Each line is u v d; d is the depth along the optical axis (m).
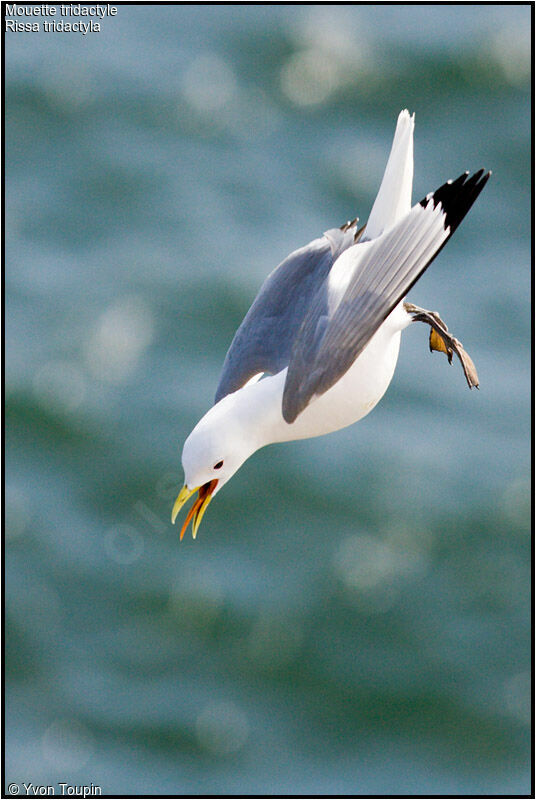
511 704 16.55
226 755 15.73
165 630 17.27
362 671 16.91
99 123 26.89
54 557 18.28
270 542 18.45
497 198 26.05
